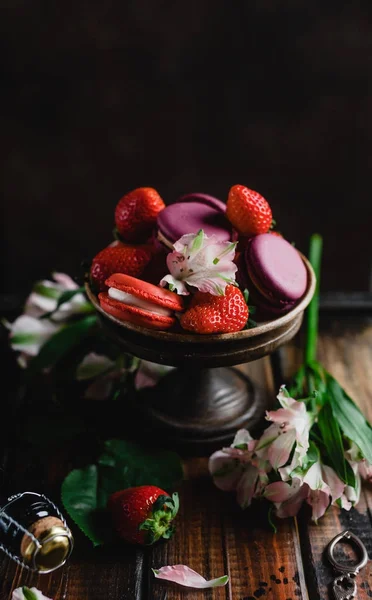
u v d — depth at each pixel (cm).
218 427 60
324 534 55
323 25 101
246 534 54
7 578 51
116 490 56
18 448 61
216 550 53
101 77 106
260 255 54
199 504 57
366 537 54
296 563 53
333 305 76
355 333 73
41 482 58
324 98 106
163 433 60
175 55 104
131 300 52
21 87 106
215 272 52
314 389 60
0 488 56
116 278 52
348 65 103
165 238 55
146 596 51
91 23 102
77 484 56
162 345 53
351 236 116
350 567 52
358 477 57
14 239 118
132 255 55
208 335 52
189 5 100
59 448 61
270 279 54
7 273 118
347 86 105
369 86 105
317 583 51
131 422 62
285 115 108
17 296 78
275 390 66
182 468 58
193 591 51
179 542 54
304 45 102
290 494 54
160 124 109
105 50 104
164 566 52
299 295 55
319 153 110
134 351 55
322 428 57
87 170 113
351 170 111
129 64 105
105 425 62
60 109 108
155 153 112
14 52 103
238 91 106
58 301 63
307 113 107
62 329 66
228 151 111
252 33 102
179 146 111
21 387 67
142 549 53
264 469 54
